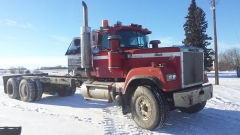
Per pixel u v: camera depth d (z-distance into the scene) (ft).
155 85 16.02
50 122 16.43
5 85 30.99
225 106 22.04
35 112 19.86
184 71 15.44
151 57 16.62
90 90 19.85
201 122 16.84
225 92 31.65
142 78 15.24
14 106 22.89
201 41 75.82
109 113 19.88
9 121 16.55
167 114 14.58
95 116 18.72
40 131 14.25
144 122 14.98
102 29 19.48
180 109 19.84
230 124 16.26
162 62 16.07
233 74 83.35
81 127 15.30
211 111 20.12
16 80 28.73
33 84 26.21
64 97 29.37
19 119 17.16
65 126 15.47
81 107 22.70
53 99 27.89
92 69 20.35
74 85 23.73
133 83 16.63
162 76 14.44
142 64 17.04
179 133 14.35
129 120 17.48
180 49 15.34
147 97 14.76
